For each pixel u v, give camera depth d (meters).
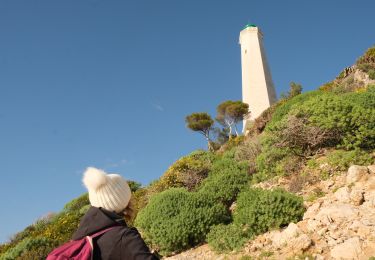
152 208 10.65
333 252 6.80
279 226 8.83
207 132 41.69
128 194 2.35
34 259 13.14
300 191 10.30
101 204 2.24
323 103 12.19
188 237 10.03
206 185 12.30
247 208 9.33
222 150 23.83
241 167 13.73
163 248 10.14
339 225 7.55
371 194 8.25
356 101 13.49
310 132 11.91
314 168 11.05
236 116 43.19
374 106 13.25
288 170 11.62
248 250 8.30
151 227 10.34
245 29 53.81
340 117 11.41
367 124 11.14
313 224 7.87
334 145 11.92
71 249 2.03
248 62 52.22
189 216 10.09
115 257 2.02
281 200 9.03
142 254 2.00
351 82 23.27
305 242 7.29
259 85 50.56
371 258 6.18
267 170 12.41
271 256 7.55
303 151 12.27
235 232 9.16
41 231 18.95
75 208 24.06
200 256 9.06
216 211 10.31
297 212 8.81
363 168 9.51
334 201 8.70
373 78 21.77
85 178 2.29
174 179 16.61
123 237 2.04
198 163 16.56
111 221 2.12
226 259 8.30
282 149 12.63
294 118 12.36
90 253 2.01
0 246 19.78
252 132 23.69
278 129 12.73
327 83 26.00
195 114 42.38
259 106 49.66
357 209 7.80
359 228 7.10
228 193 11.65
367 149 11.12
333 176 10.30
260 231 8.98
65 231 16.61
